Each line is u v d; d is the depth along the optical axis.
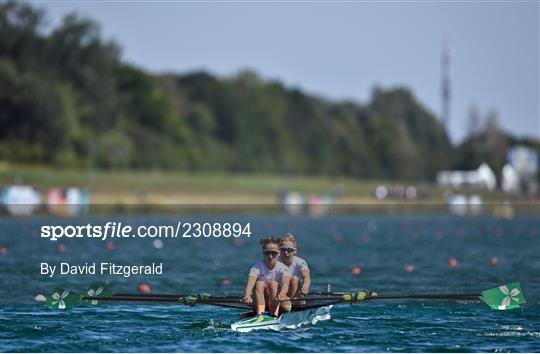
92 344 84.19
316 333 89.81
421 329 92.88
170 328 92.38
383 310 105.75
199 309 105.56
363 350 81.94
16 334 89.06
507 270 162.25
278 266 92.31
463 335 89.56
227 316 100.56
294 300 91.88
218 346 83.19
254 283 92.31
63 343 84.69
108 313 102.38
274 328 90.75
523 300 94.44
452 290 130.62
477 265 172.62
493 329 93.19
